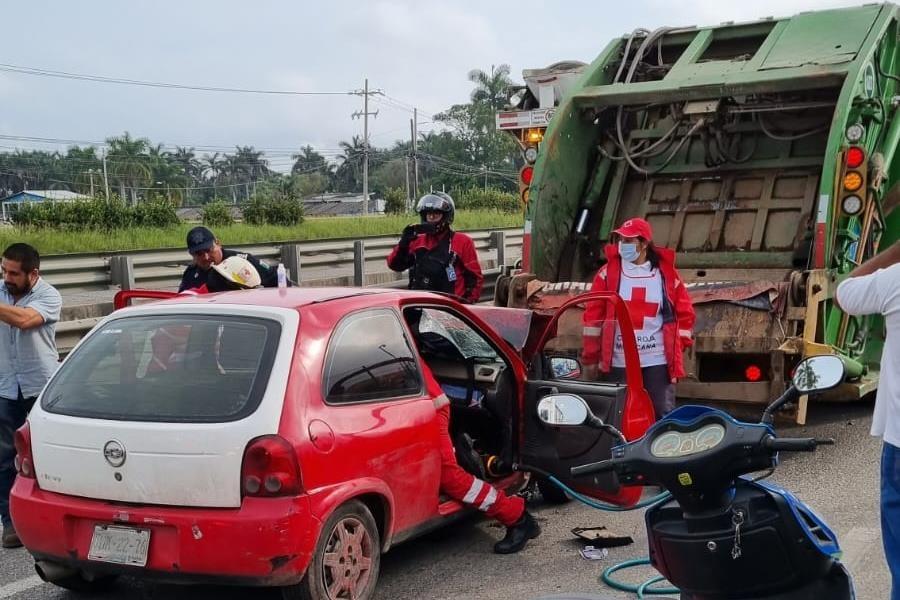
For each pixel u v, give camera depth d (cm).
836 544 300
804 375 297
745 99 898
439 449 524
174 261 1529
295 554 423
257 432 427
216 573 424
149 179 9662
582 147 961
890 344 325
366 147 7369
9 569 560
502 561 548
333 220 3694
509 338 618
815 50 855
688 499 284
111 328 493
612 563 540
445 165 9400
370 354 496
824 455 735
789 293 724
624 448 298
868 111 798
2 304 574
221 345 461
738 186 916
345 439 455
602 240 959
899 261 334
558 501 661
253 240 2777
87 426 448
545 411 347
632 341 571
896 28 888
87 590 514
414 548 573
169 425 435
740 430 275
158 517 430
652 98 890
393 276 1666
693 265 907
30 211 3030
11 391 592
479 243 2095
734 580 287
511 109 1005
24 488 468
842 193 769
